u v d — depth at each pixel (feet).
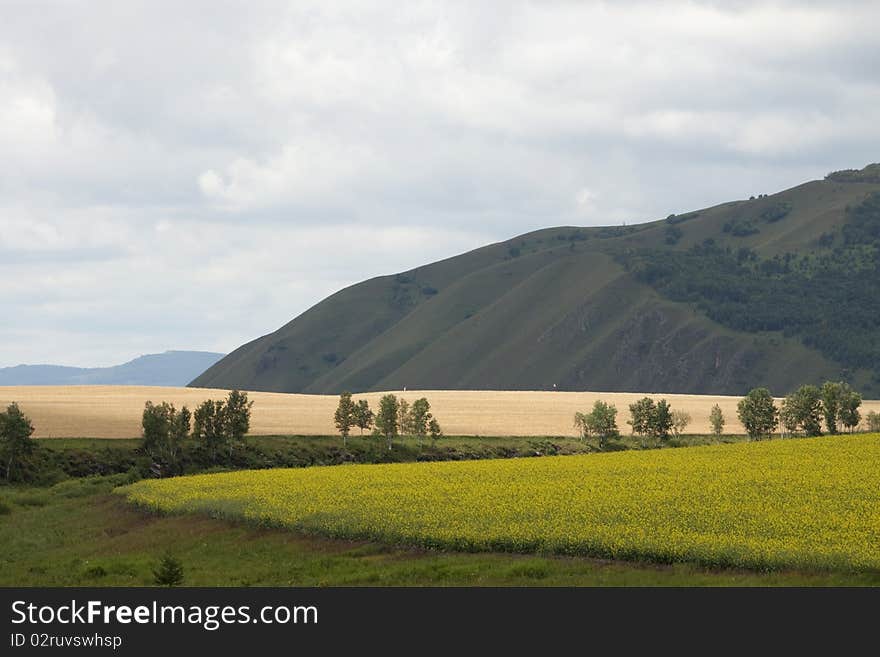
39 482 310.45
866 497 168.66
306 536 160.66
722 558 122.52
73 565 158.71
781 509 157.38
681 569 123.13
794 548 126.11
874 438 296.30
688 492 177.88
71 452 337.11
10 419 317.01
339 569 138.21
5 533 201.98
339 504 178.50
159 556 160.66
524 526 147.23
